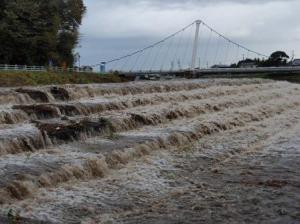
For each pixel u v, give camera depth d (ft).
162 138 67.46
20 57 252.83
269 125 95.86
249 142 76.54
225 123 87.56
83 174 50.01
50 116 76.79
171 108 90.33
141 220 39.88
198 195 47.32
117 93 108.27
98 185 48.21
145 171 54.80
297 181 53.36
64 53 287.69
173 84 127.44
